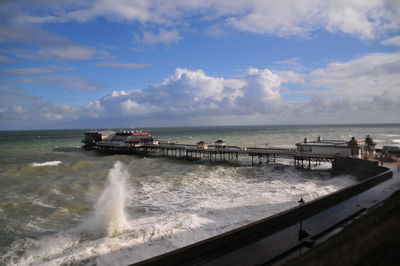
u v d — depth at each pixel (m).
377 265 11.59
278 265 14.50
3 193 32.28
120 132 90.25
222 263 14.83
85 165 55.16
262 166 54.88
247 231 17.81
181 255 14.91
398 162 48.00
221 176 44.56
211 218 23.77
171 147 71.31
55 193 32.16
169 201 30.02
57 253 18.34
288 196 30.55
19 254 18.20
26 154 79.75
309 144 53.88
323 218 20.89
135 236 20.09
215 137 149.12
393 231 13.41
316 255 14.23
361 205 23.80
